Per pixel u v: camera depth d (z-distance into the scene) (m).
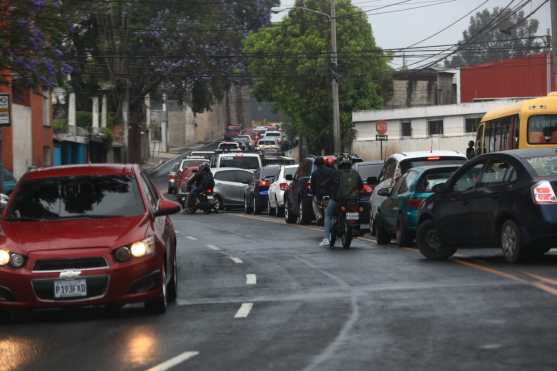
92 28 114.31
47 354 14.97
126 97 116.62
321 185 33.06
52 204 19.94
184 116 199.25
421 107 122.81
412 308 17.80
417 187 31.53
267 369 13.02
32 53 30.92
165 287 19.00
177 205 19.97
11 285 17.86
